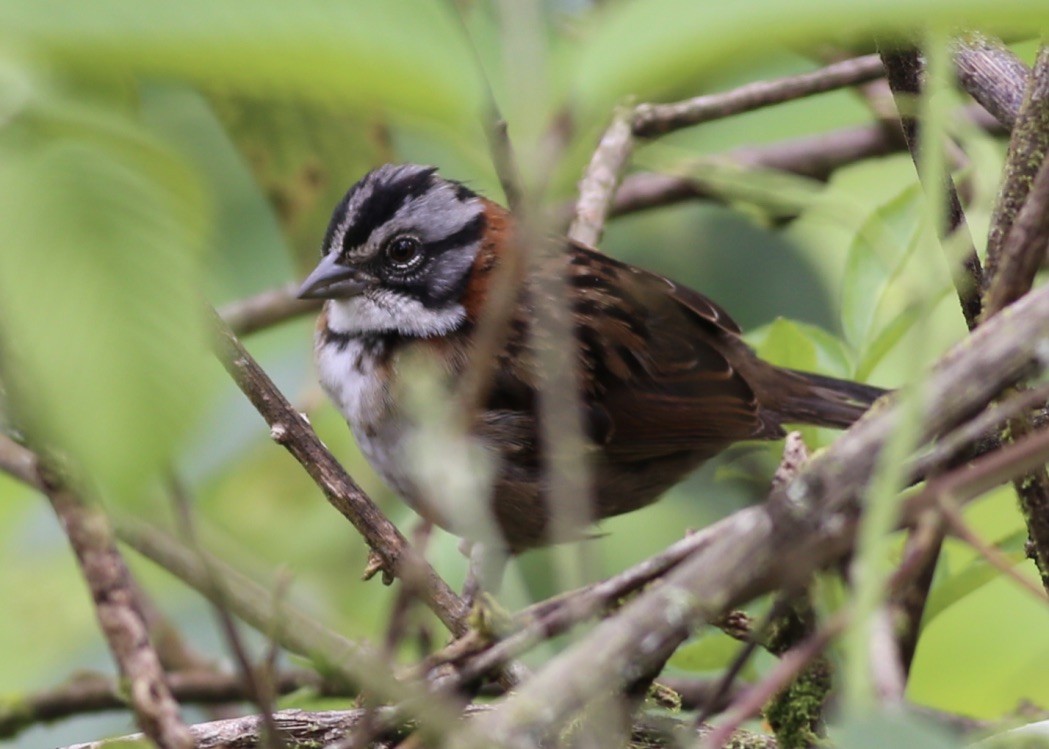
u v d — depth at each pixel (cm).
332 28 151
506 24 180
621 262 801
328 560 709
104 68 151
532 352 716
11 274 164
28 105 169
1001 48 522
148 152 171
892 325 607
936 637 648
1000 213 415
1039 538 397
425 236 727
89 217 166
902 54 417
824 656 440
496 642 423
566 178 258
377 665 337
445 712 310
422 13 157
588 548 303
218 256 178
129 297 166
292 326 838
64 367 164
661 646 313
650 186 840
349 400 727
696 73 163
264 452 732
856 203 749
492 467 722
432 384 369
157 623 750
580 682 271
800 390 770
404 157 791
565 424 281
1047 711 544
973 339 288
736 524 284
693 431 779
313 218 721
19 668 755
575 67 174
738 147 835
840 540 274
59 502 321
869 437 277
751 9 155
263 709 347
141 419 164
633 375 770
